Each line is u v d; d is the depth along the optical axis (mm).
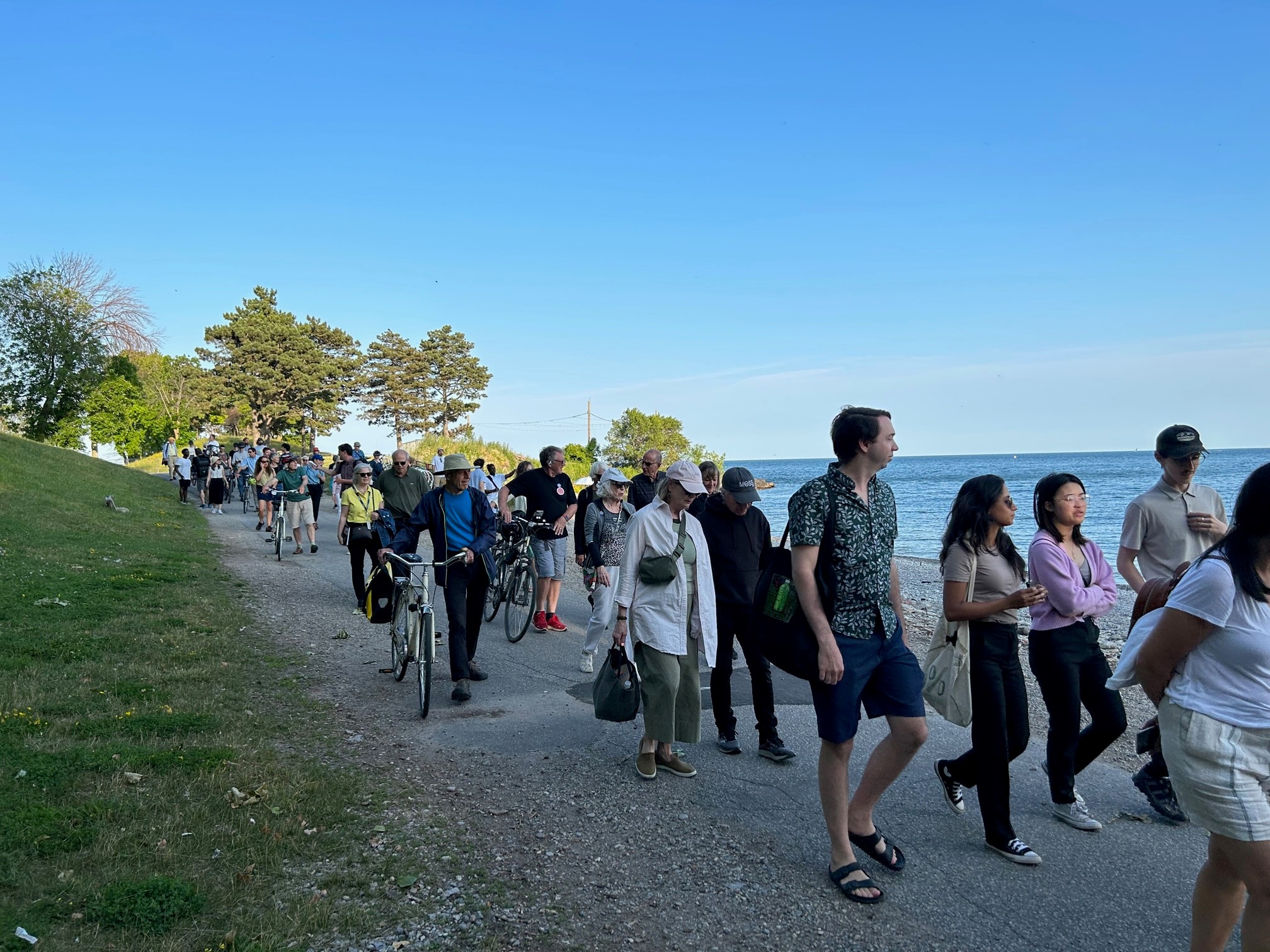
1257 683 2666
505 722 6203
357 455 26344
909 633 11422
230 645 7773
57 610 8430
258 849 3865
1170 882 3928
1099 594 4438
